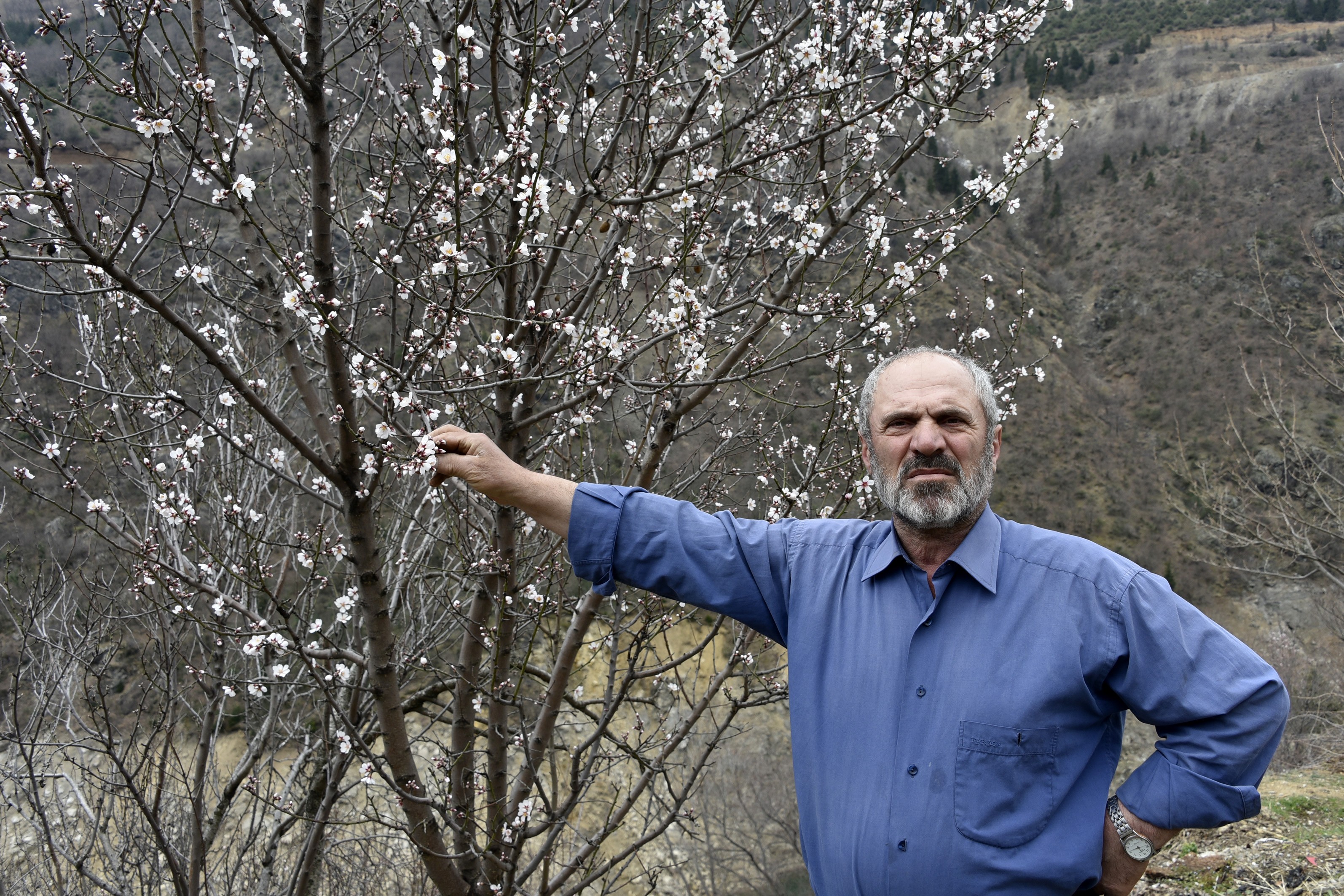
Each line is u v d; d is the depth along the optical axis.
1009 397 4.14
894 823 1.60
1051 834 1.55
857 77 3.38
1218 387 32.78
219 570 3.84
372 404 2.95
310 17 2.60
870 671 1.71
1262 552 11.48
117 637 5.07
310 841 4.23
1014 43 3.38
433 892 5.42
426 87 3.21
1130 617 1.57
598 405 3.60
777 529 1.94
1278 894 4.52
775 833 11.76
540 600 3.69
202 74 2.65
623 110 3.59
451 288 2.67
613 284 3.53
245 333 4.93
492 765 3.77
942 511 1.67
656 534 1.93
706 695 3.87
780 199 3.64
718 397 4.49
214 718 4.55
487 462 2.01
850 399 3.64
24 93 2.33
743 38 3.94
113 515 4.28
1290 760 10.58
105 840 4.86
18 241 2.15
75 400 3.30
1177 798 1.53
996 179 3.52
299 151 3.73
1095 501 29.48
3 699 4.54
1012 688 1.58
